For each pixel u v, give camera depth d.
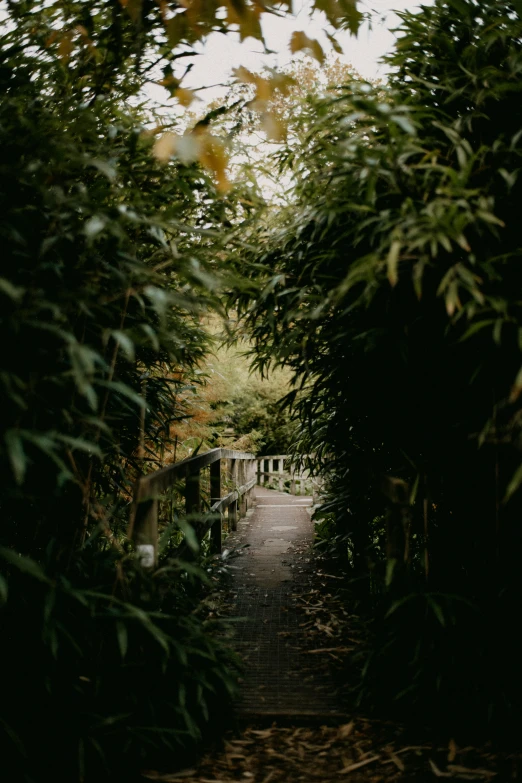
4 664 2.04
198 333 3.08
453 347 2.42
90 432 2.25
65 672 2.07
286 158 2.90
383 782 2.01
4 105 2.14
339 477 3.87
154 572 2.29
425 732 2.29
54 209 2.06
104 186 2.36
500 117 2.39
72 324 2.22
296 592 3.95
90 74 2.53
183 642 2.27
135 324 2.57
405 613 2.43
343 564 4.24
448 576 2.56
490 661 2.30
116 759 2.10
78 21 2.44
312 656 2.95
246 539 5.77
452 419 2.57
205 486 5.78
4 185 2.06
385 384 2.79
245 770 2.10
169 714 2.21
